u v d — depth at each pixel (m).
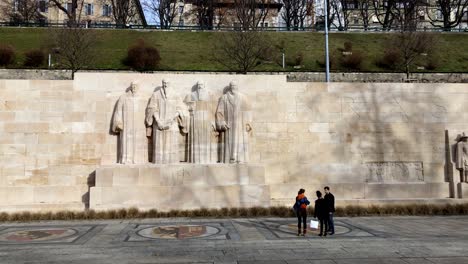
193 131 16.72
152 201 15.50
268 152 17.34
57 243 10.28
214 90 17.36
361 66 37.94
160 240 10.58
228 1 60.00
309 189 17.02
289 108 17.66
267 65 38.03
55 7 59.81
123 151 16.41
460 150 17.61
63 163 16.58
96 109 16.89
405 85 18.20
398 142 17.89
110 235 11.38
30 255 8.92
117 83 17.09
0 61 34.31
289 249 9.36
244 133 16.84
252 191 15.86
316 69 37.16
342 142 17.70
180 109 16.77
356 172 17.56
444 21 55.22
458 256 8.59
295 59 39.00
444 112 18.19
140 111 16.78
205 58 38.66
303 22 63.28
